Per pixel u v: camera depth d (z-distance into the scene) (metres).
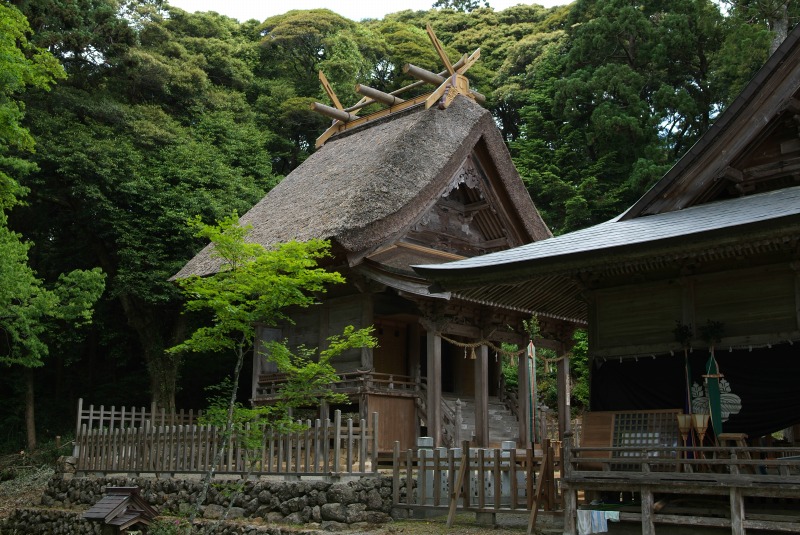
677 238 9.09
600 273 11.84
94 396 29.08
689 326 10.94
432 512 12.20
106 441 16.75
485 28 53.44
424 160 18.38
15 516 17.20
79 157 24.53
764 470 10.27
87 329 29.34
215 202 26.50
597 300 11.98
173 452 14.96
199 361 29.66
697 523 9.11
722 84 34.78
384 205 16.91
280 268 10.76
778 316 10.23
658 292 11.40
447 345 20.92
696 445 10.34
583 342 28.81
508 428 19.72
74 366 30.25
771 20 31.89
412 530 11.37
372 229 16.55
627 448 9.66
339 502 11.92
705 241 9.00
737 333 10.52
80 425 17.67
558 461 11.05
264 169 32.25
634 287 11.61
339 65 40.75
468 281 11.10
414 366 19.31
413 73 20.02
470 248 20.28
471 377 20.64
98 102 27.48
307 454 12.78
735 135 11.23
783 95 10.80
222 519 11.19
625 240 9.84
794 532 8.52
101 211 25.33
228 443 13.55
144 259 25.06
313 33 43.16
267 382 18.62
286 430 11.12
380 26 50.84
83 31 28.12
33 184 25.61
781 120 11.14
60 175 25.23
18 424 27.23
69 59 29.00
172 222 25.56
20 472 22.48
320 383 11.30
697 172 11.52
